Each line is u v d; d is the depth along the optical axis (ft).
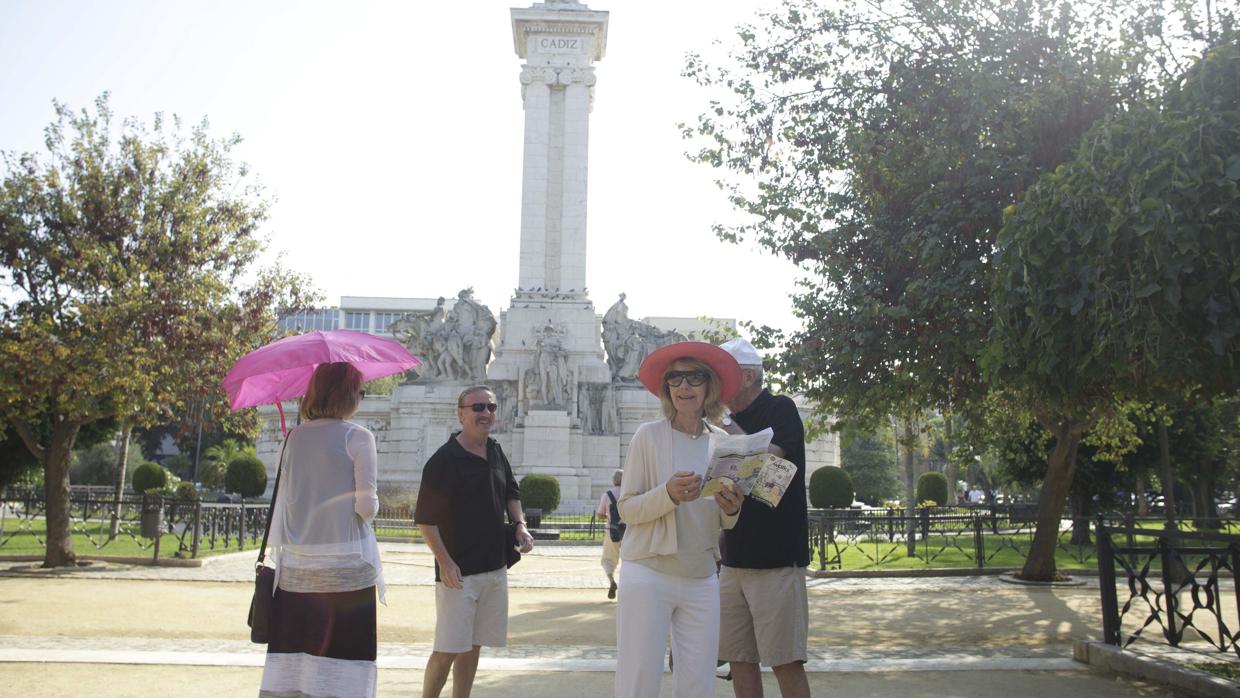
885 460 208.74
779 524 19.16
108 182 65.67
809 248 50.08
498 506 22.41
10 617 39.01
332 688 17.99
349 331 20.89
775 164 52.11
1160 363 22.99
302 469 18.92
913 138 45.44
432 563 70.38
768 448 17.51
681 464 16.66
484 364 151.74
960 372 47.29
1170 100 26.20
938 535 97.76
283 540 18.63
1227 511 158.10
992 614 45.29
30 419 62.75
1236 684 25.26
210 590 50.70
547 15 157.69
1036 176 40.09
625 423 148.05
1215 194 22.99
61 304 62.85
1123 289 24.03
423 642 35.50
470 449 22.39
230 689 25.54
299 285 76.43
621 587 16.11
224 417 71.00
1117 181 25.18
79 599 45.29
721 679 28.40
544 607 48.32
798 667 19.24
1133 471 91.56
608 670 29.45
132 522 95.14
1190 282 23.21
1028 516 81.51
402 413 146.61
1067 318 26.03
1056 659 32.14
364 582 18.74
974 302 41.32
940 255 41.19
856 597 52.54
